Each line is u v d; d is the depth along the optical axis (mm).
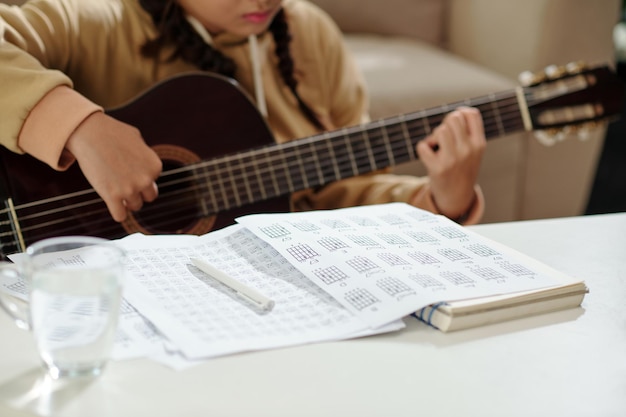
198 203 1472
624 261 1178
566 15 2453
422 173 2328
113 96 1572
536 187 2492
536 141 2443
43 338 818
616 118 1706
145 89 1586
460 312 935
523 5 2525
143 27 1578
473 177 1594
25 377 822
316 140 1531
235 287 989
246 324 922
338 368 858
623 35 3902
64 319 812
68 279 804
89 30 1527
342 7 2717
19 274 1020
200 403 792
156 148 1462
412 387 833
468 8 2748
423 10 2795
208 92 1502
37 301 811
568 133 1695
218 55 1621
